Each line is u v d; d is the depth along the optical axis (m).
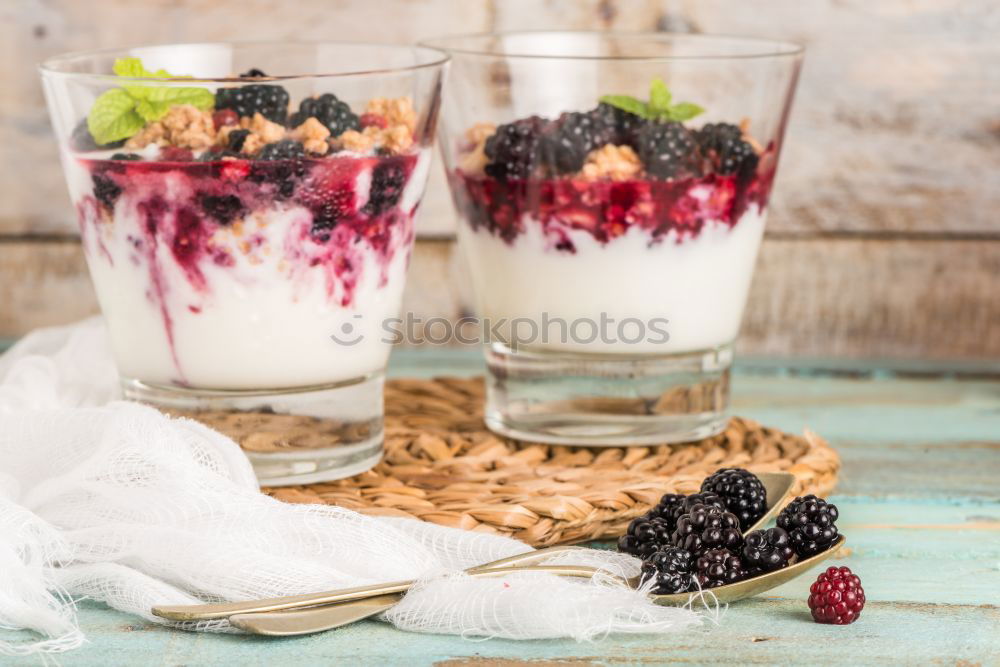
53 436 0.69
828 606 0.65
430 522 0.69
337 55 0.74
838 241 0.89
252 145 0.68
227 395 0.70
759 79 0.73
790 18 0.87
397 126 0.69
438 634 0.64
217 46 0.74
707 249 0.73
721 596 0.65
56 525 0.67
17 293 0.90
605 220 0.72
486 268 0.74
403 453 0.74
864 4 0.87
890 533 0.70
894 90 0.88
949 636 0.64
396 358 0.89
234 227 0.68
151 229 0.68
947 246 0.89
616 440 0.74
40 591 0.65
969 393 0.85
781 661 0.63
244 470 0.68
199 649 0.63
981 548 0.69
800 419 0.81
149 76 0.69
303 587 0.65
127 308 0.70
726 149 0.72
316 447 0.71
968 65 0.87
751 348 0.90
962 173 0.88
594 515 0.69
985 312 0.89
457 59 0.73
